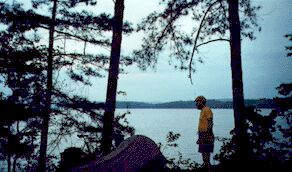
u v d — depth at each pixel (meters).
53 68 15.12
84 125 14.14
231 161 8.80
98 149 12.08
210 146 8.26
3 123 15.82
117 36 12.36
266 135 8.78
